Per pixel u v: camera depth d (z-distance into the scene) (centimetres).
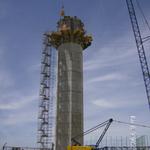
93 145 6328
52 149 7194
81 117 6350
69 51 6900
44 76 7750
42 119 7512
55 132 6369
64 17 7500
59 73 6775
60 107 6400
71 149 5312
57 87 6706
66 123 6203
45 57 7825
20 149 6800
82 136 6219
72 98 6388
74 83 6544
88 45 7569
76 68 6738
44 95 7662
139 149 7156
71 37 7100
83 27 7569
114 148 7062
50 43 7681
